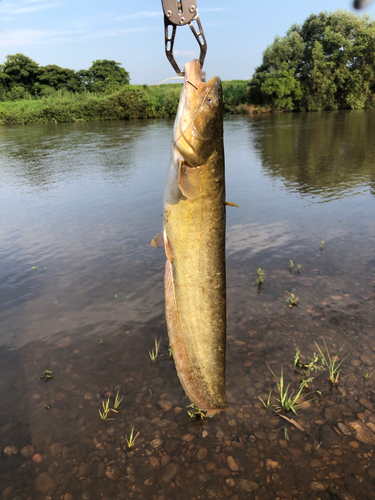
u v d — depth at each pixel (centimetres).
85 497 238
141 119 4381
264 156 1580
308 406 302
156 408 309
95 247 671
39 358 380
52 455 269
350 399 305
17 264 611
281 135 2241
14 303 489
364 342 373
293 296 451
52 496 239
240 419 293
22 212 913
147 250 647
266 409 301
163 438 279
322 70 4362
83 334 417
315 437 272
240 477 246
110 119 4475
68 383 343
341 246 612
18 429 293
